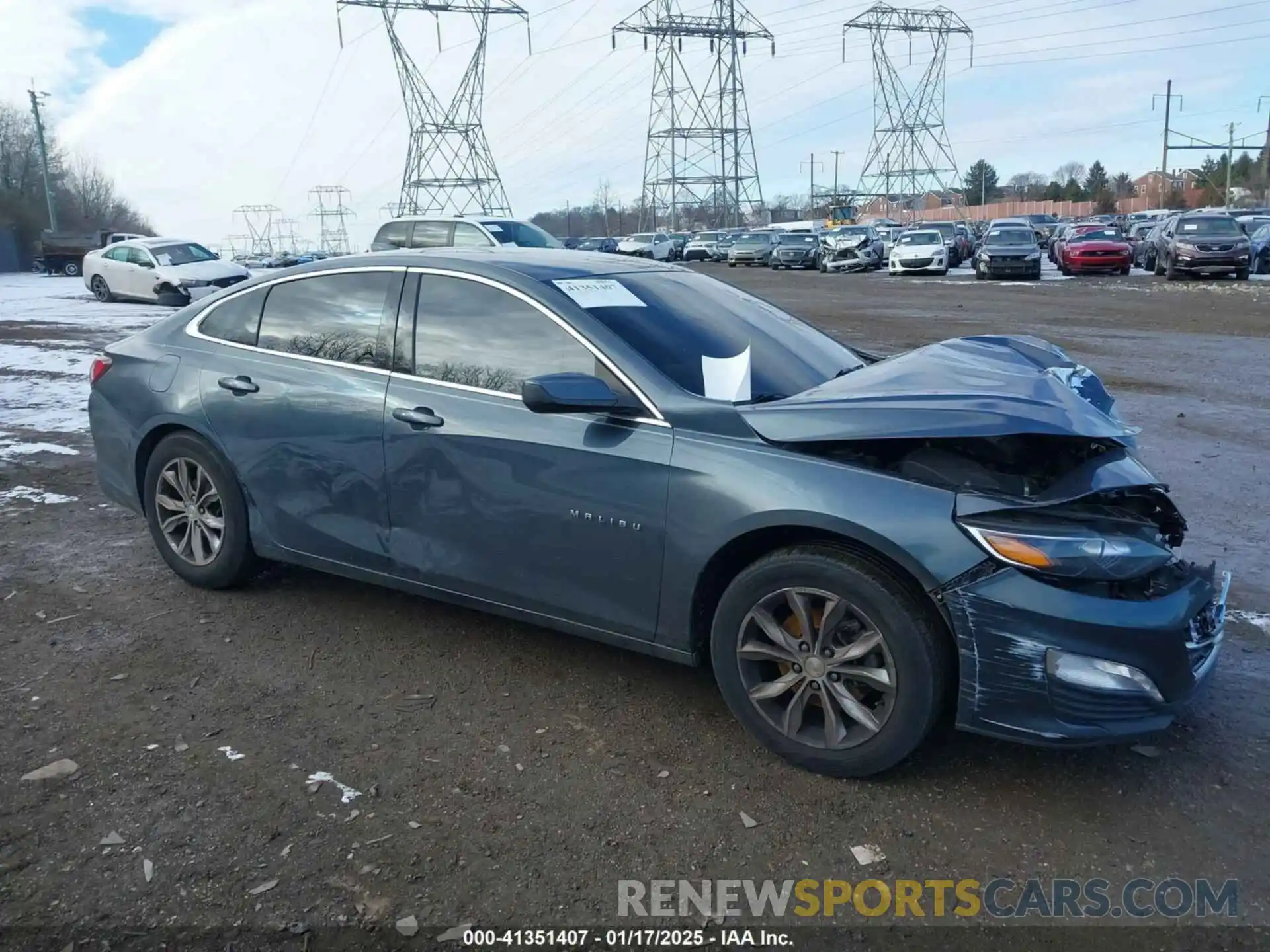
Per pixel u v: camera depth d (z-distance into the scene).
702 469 3.31
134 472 4.85
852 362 4.34
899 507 3.04
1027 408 3.13
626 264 4.42
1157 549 3.04
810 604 3.23
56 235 53.59
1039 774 3.29
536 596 3.74
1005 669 2.96
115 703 3.69
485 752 3.40
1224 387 10.27
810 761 3.26
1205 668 3.18
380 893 2.69
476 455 3.76
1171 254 25.81
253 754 3.35
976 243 43.56
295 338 4.39
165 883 2.71
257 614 4.52
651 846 2.91
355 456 4.09
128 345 4.95
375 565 4.14
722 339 3.93
